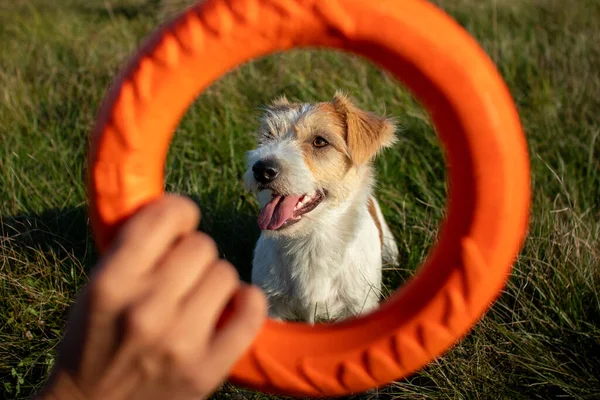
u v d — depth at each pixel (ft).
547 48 4.35
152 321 0.73
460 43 1.21
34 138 3.49
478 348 2.27
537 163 3.27
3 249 2.66
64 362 0.77
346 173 2.66
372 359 1.31
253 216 3.16
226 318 0.91
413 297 1.34
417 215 3.06
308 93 3.85
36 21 5.79
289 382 1.32
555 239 2.62
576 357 2.29
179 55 1.19
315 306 2.62
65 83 4.04
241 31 1.18
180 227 0.83
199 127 3.61
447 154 1.29
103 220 1.22
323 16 1.17
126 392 0.77
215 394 2.22
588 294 2.45
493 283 1.27
